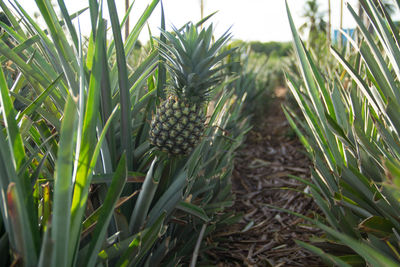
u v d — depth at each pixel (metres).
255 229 1.31
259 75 3.66
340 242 0.83
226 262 1.09
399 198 0.61
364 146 0.74
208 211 0.97
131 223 0.69
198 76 0.74
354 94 0.82
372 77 0.80
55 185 0.44
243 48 2.42
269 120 3.11
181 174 0.77
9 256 0.54
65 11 0.71
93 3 0.69
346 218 0.82
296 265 1.05
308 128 1.17
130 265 0.63
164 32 0.79
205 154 0.99
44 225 0.57
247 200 1.61
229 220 1.10
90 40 0.68
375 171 0.75
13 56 0.70
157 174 0.78
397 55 0.70
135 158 0.82
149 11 0.85
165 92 0.85
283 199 1.59
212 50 0.80
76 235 0.51
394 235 0.71
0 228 0.55
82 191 0.50
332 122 0.80
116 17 0.71
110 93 0.73
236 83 2.31
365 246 0.59
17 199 0.44
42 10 0.67
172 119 0.75
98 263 0.58
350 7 0.73
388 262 0.56
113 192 0.57
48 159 0.79
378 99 0.74
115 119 0.84
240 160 2.12
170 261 0.84
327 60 2.31
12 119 0.53
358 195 0.79
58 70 0.76
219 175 1.06
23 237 0.47
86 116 0.50
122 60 0.74
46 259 0.44
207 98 0.82
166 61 0.88
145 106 0.97
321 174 0.93
